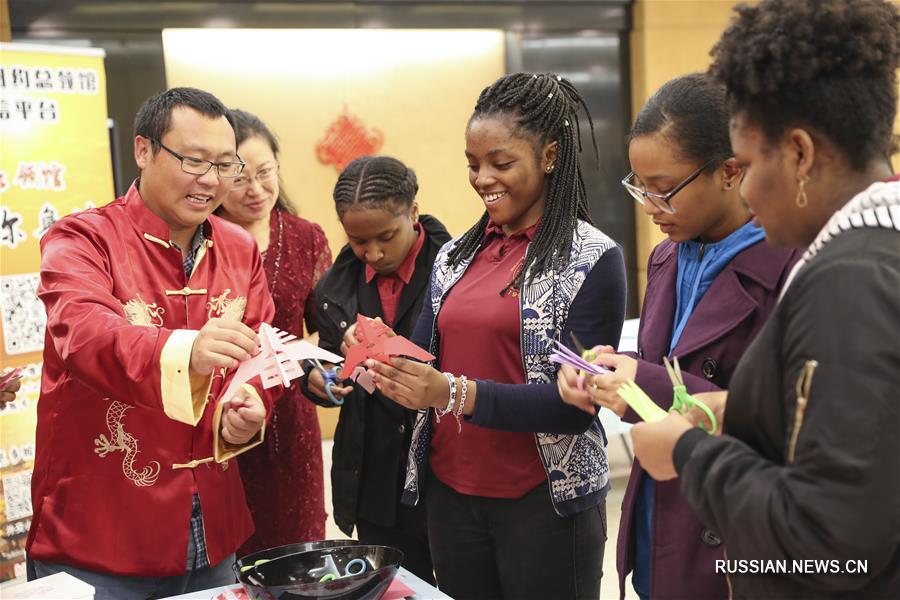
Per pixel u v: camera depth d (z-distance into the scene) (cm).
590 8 569
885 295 85
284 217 259
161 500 173
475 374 169
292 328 250
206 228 191
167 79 497
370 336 154
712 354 138
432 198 563
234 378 147
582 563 168
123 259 175
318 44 527
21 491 359
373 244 209
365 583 136
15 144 357
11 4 445
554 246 164
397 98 549
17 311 359
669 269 155
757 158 100
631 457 479
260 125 249
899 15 97
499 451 168
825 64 93
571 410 156
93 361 154
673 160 136
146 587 175
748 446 101
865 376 84
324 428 542
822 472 85
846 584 90
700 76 139
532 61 569
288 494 245
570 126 168
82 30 464
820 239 95
